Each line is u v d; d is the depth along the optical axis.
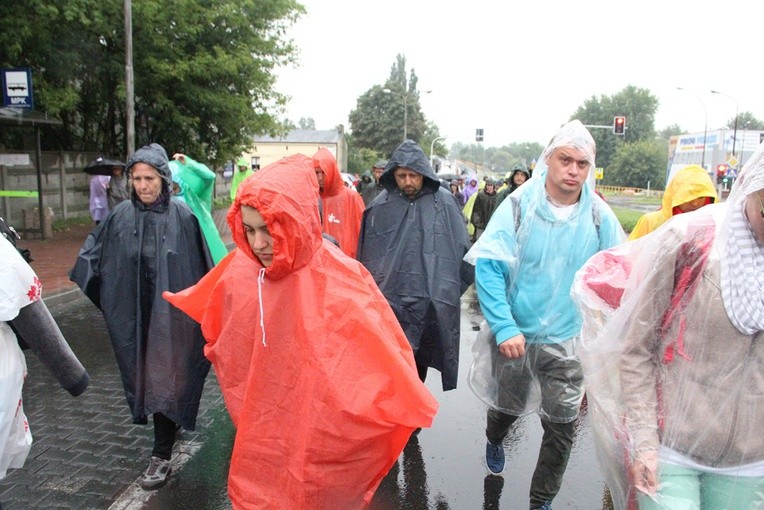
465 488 3.80
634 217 25.67
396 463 4.12
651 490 2.00
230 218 2.28
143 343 3.63
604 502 3.70
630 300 2.09
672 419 2.02
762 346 1.89
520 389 3.30
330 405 2.16
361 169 74.31
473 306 9.25
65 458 3.99
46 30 13.77
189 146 19.44
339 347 2.21
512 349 3.00
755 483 1.98
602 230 3.14
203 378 3.72
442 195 4.24
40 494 3.53
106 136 19.84
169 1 15.46
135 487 3.64
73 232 15.72
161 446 3.68
